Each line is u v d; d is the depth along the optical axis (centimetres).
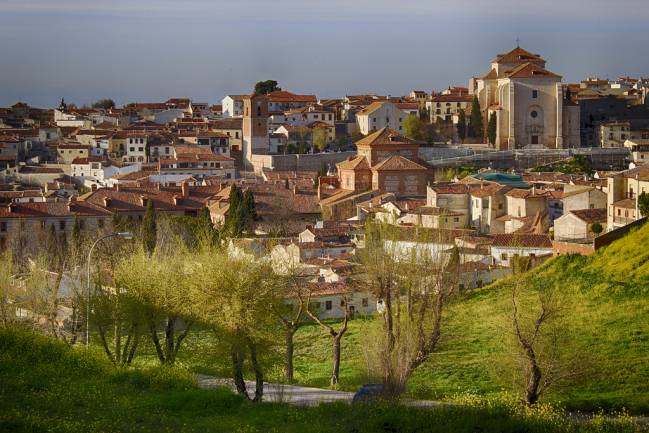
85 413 6844
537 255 14325
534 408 7131
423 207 19850
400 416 6788
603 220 16888
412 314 9381
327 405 7275
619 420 6888
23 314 12119
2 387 7419
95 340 9875
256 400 7669
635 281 11219
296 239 17788
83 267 12694
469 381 8956
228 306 8394
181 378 7981
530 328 8106
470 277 13750
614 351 9162
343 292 12556
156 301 9044
